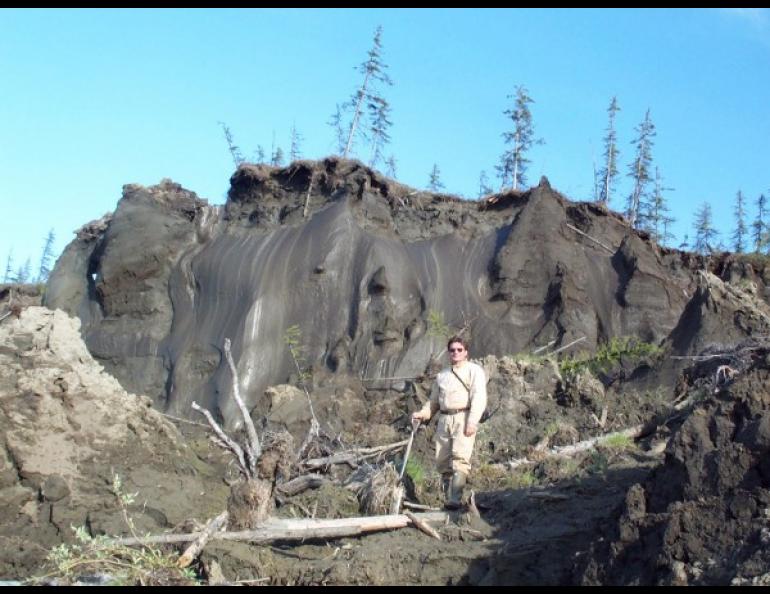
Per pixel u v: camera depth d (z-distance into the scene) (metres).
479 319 22.25
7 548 8.95
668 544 5.67
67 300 26.59
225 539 7.66
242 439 16.95
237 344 21.80
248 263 23.45
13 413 10.23
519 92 44.59
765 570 4.96
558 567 6.72
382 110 40.56
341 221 23.53
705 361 13.12
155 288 24.62
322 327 22.09
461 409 8.31
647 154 46.16
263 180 25.56
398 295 22.45
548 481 9.91
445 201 25.58
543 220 23.53
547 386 14.55
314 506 9.43
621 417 12.89
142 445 10.91
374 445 13.55
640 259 23.28
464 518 7.91
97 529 9.20
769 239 32.25
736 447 5.80
